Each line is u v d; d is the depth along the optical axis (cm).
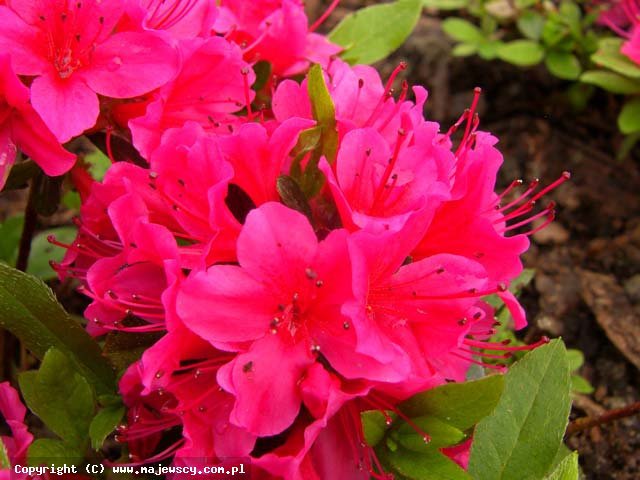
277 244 18
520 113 42
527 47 38
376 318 19
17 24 20
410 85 42
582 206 39
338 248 18
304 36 26
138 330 20
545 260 37
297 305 18
